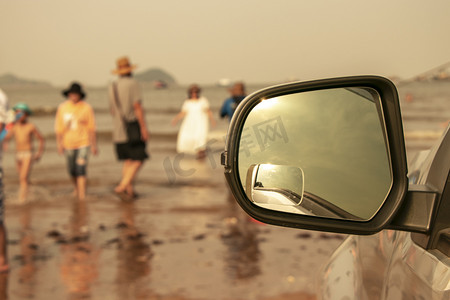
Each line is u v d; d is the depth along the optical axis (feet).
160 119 99.45
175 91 286.05
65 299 14.37
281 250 18.70
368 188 3.72
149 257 18.12
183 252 18.69
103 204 27.91
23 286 15.40
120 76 28.71
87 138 29.35
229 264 17.17
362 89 3.76
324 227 3.67
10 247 19.63
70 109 29.07
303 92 3.84
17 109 29.66
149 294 14.57
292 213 3.69
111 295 14.60
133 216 24.80
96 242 20.21
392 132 3.68
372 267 4.85
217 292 14.58
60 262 17.69
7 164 45.37
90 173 39.99
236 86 30.01
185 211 25.73
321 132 3.83
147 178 36.58
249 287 14.94
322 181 3.80
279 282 15.31
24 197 29.66
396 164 3.67
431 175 3.96
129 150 28.86
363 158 3.78
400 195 3.63
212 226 22.54
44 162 46.62
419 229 3.61
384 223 3.60
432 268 3.60
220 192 30.91
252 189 3.71
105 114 117.50
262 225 22.48
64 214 25.45
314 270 16.33
